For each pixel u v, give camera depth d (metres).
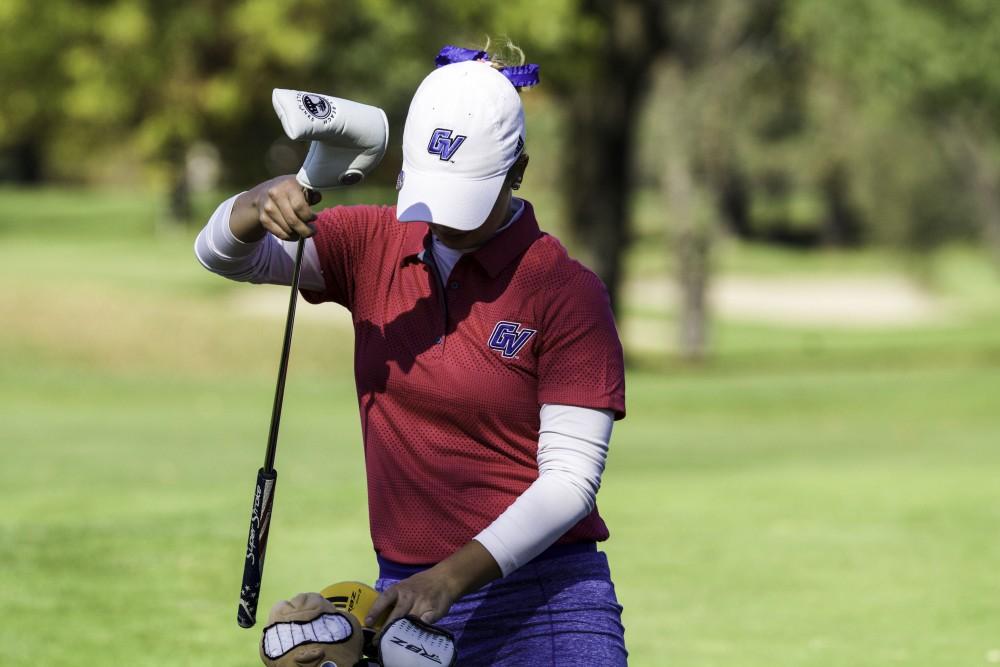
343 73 86.00
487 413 10.44
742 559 29.58
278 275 11.19
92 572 26.33
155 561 27.39
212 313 96.69
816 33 100.31
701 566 28.80
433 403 10.50
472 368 10.43
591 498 10.18
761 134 192.88
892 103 105.75
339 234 11.05
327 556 28.38
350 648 9.79
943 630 23.66
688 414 74.94
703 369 102.88
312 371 85.69
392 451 10.73
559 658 10.57
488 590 10.80
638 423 70.25
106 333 87.88
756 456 54.09
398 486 10.75
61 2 79.50
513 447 10.55
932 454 55.47
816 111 135.25
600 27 91.06
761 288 179.62
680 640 22.75
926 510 36.22
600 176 96.75
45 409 63.09
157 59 81.06
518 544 9.90
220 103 82.69
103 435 52.91
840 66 101.56
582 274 10.55
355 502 35.41
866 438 64.00
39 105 84.00
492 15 82.94
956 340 133.88
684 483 41.81
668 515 35.19
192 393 71.75
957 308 173.75
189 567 26.92
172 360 84.69
